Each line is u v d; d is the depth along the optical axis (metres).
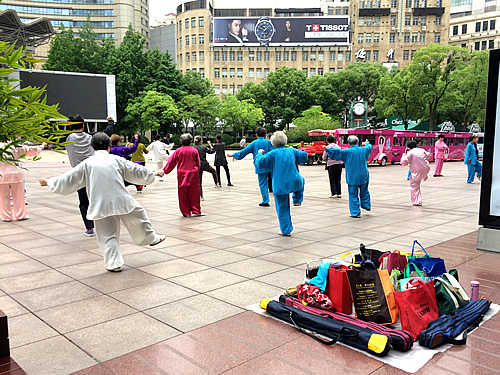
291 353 3.04
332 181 12.06
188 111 53.50
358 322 3.31
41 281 4.68
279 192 6.78
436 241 6.54
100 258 5.64
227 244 6.38
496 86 5.62
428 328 3.23
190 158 8.74
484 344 3.18
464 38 93.06
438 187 14.88
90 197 4.86
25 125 1.82
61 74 33.66
